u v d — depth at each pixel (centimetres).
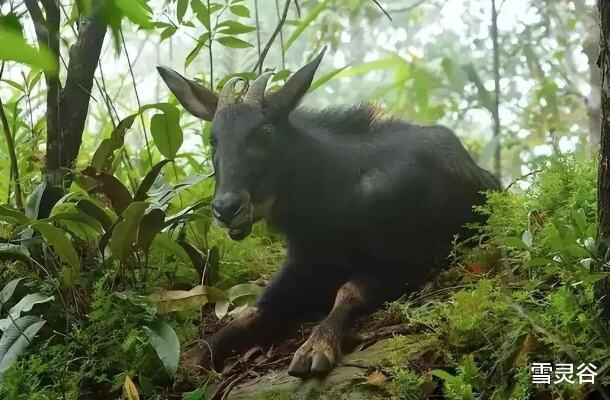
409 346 322
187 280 424
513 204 386
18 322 353
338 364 337
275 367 367
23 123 479
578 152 569
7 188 472
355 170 409
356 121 444
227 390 340
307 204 400
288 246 418
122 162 509
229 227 368
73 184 438
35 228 362
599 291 281
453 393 287
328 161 404
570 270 295
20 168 471
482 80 849
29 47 137
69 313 372
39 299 356
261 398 329
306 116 437
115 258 380
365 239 400
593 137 749
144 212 365
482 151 718
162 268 406
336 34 807
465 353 316
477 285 332
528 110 766
